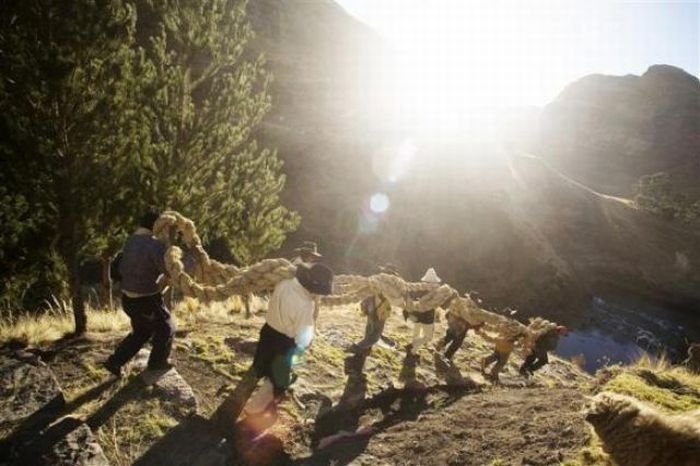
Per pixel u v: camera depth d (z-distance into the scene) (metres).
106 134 6.97
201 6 9.59
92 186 7.00
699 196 115.38
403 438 5.48
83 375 5.35
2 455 4.00
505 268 48.75
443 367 8.27
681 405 5.55
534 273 48.38
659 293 54.44
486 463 4.81
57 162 6.64
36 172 6.83
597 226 60.06
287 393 5.84
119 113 7.12
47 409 4.59
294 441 5.07
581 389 7.06
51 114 6.49
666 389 6.28
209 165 10.01
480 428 5.76
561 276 48.81
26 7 6.20
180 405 4.96
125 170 7.52
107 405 4.83
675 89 146.50
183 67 9.60
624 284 55.00
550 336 9.44
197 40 9.62
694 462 2.20
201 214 9.74
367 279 7.60
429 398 6.91
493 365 9.53
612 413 2.44
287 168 53.38
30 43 6.23
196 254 6.00
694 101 143.38
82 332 6.72
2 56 6.25
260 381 5.73
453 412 6.38
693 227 73.00
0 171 6.94
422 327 8.35
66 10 6.33
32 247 8.31
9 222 7.51
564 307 47.00
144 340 5.09
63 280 8.95
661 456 2.27
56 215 7.65
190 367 5.93
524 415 6.04
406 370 7.67
